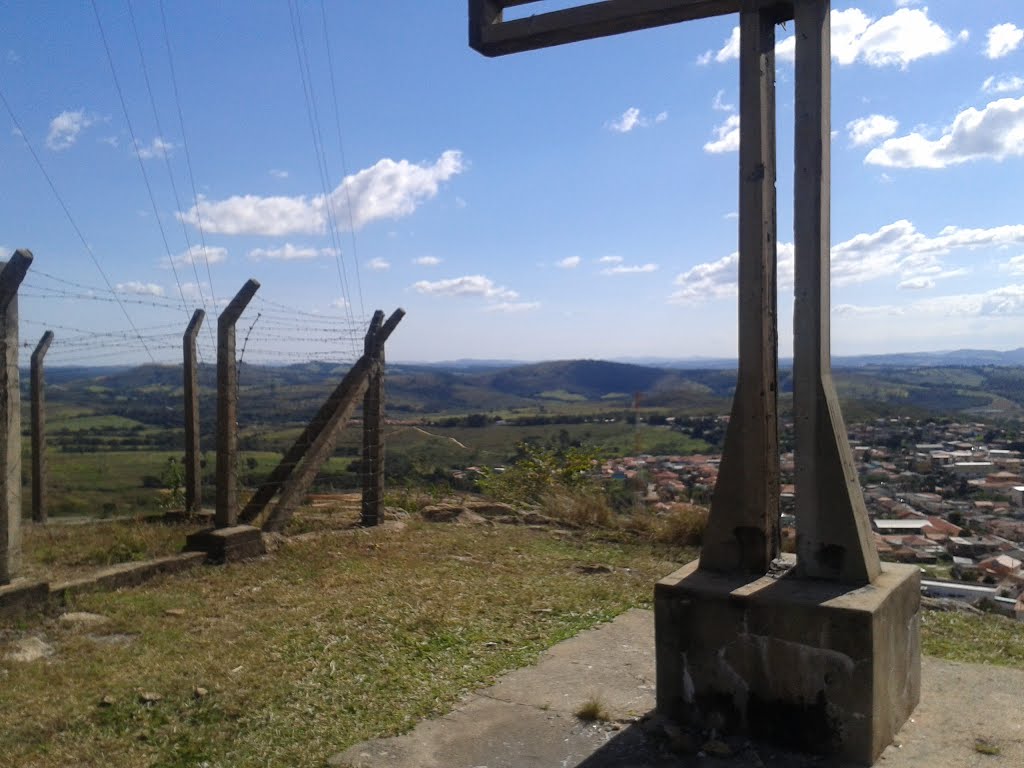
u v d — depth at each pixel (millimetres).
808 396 3779
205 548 7035
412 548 7859
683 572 3998
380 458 9180
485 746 3635
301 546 7629
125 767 3355
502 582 6578
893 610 3613
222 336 7301
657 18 4172
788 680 3506
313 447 8422
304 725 3805
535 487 12023
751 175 3922
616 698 4176
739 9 3996
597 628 5434
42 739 3588
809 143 3736
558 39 4477
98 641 4914
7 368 5332
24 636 4934
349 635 5047
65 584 5781
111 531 8398
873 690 3342
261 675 4348
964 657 4969
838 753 3410
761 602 3561
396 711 3994
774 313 4066
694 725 3768
